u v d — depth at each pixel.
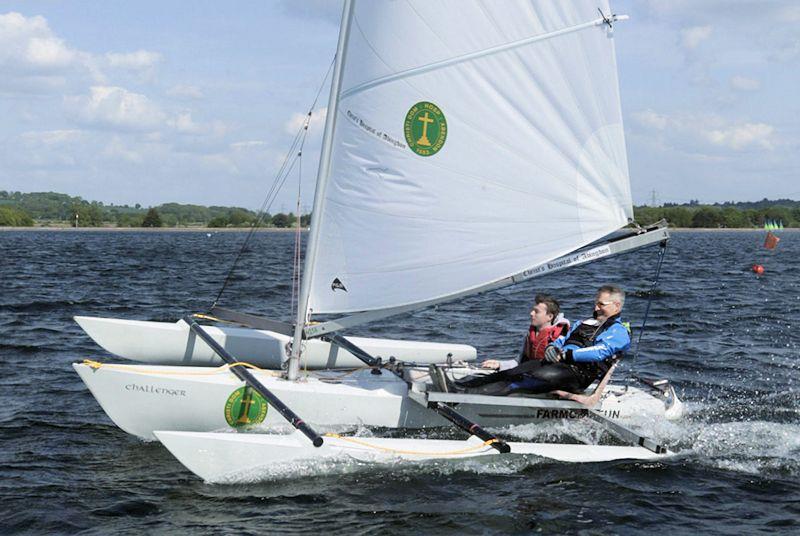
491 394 6.39
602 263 31.11
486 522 4.81
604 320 6.48
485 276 6.32
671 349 10.58
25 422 6.77
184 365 7.92
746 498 5.27
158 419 6.23
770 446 6.38
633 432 5.94
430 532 4.66
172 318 13.59
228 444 5.38
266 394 6.01
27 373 8.61
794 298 16.78
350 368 7.79
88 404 7.40
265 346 7.99
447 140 6.13
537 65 6.12
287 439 5.54
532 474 5.59
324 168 6.14
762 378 8.86
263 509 4.95
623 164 6.41
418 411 6.54
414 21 5.95
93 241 55.53
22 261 28.34
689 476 5.65
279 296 17.30
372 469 5.57
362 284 6.25
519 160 6.23
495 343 11.15
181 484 5.36
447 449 5.72
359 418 6.42
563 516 4.92
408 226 6.18
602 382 6.48
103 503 5.04
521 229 6.32
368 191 6.14
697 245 50.78
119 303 15.28
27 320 12.50
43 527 4.69
